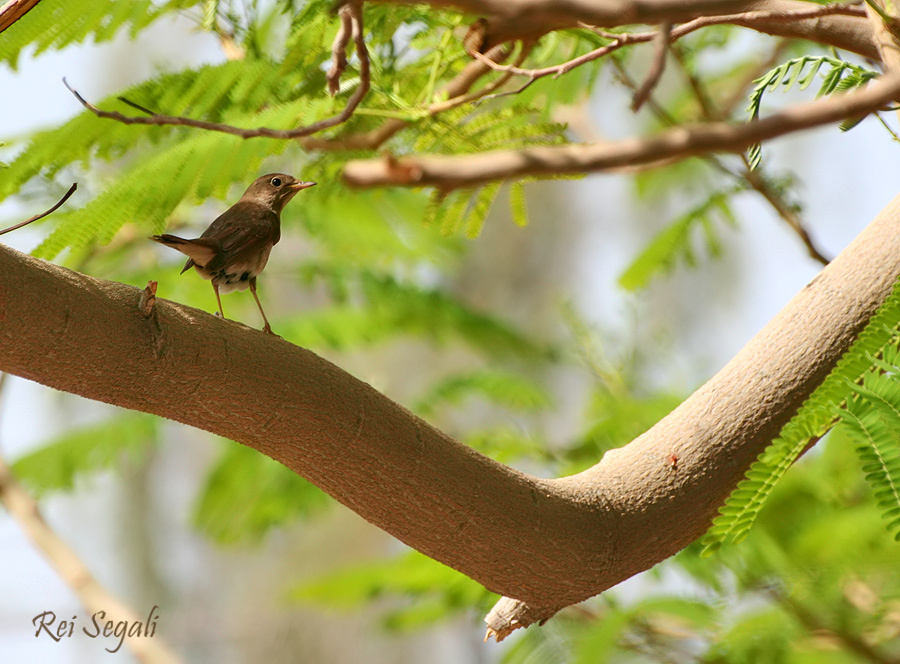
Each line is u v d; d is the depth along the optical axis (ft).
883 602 31.09
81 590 35.42
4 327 13.57
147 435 42.70
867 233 18.56
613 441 37.01
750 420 17.69
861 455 15.02
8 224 30.50
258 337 15.61
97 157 21.77
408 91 23.29
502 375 48.14
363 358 77.51
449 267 48.03
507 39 20.92
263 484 43.19
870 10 17.63
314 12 20.38
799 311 18.12
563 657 32.81
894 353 15.85
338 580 36.19
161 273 40.22
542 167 8.74
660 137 8.71
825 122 8.79
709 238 36.94
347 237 44.01
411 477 16.20
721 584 31.96
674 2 8.76
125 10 21.29
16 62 21.09
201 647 90.63
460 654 85.05
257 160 19.83
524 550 16.90
